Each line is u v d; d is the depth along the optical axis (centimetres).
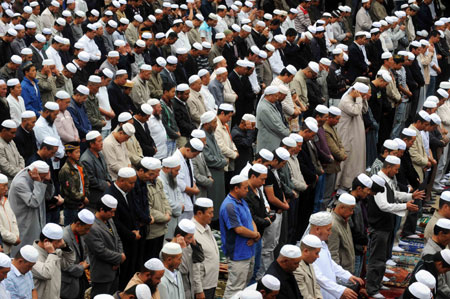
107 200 2244
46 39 4241
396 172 2730
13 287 1958
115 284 2316
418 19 6019
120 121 2888
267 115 3288
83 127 3181
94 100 3297
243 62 3784
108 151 2844
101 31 4316
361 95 3456
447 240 2342
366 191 2533
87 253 2292
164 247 2052
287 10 5638
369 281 2702
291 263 1955
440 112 3900
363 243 2552
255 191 2536
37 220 2484
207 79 3603
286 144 2845
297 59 4647
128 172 2370
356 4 6000
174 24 4441
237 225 2392
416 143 3319
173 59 3794
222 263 2889
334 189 3409
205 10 5378
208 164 2994
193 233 2164
